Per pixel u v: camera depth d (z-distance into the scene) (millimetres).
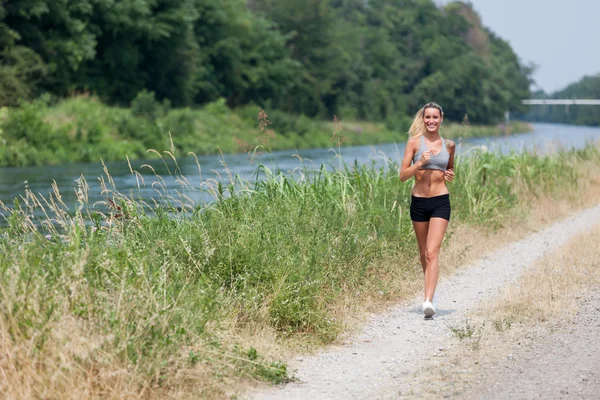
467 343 12102
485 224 23438
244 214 15508
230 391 10062
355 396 9930
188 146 79500
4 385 8688
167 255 12977
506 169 28891
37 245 11172
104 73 100125
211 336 10859
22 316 9484
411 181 21812
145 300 10430
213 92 121438
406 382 10359
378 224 18359
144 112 83625
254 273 13422
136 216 14625
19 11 83812
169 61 106250
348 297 14828
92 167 57875
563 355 11180
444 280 17609
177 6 105562
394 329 13484
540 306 14078
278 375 10680
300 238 15117
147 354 9812
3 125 64062
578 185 32781
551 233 24266
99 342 9516
